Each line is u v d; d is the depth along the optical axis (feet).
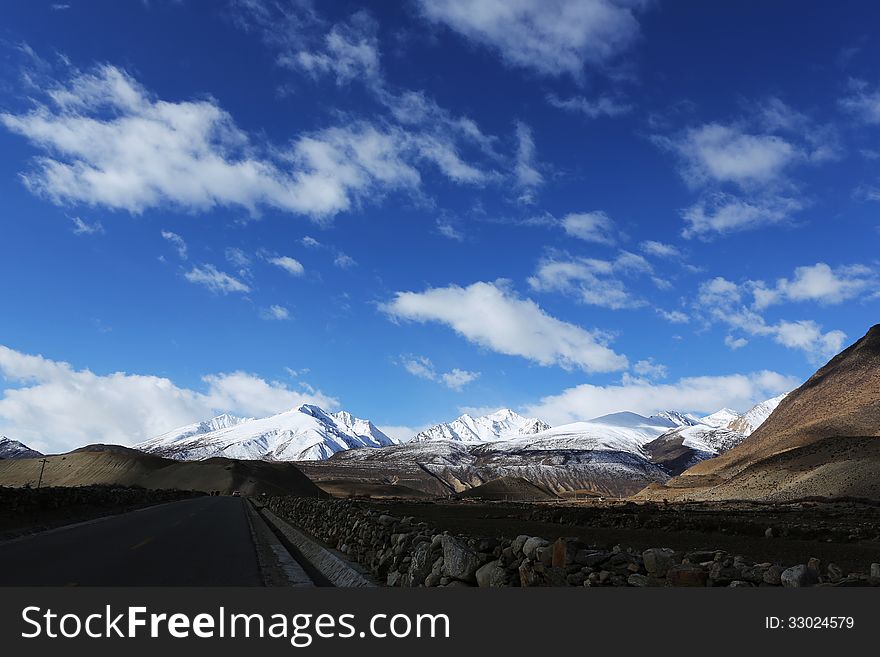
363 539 56.08
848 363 575.79
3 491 101.71
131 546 67.26
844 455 333.83
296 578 49.34
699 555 27.27
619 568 26.66
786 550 80.79
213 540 79.71
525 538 30.30
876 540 98.73
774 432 559.38
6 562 50.98
